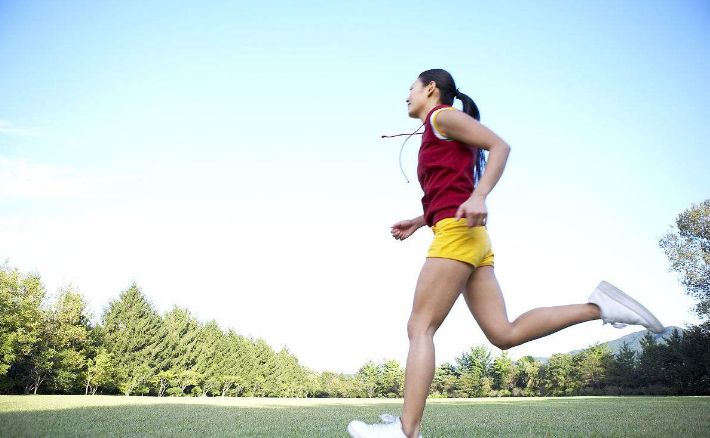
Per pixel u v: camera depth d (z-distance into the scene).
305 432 3.57
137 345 33.56
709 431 3.73
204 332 41.22
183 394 36.78
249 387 45.19
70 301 23.83
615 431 3.75
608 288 2.06
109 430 3.27
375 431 1.88
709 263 25.36
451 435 3.57
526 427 4.30
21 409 5.34
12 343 19.58
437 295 1.88
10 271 20.09
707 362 28.72
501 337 2.02
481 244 1.92
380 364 57.16
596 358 41.34
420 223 2.67
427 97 2.24
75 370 25.42
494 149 1.83
